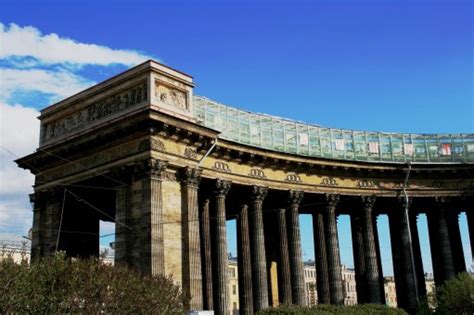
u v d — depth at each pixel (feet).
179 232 165.48
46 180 194.29
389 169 234.17
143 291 111.75
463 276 212.23
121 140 169.17
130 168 165.58
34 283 96.73
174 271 160.66
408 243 233.55
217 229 185.57
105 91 177.68
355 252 245.24
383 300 245.65
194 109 191.72
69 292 99.86
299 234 210.79
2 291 90.68
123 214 163.53
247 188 202.39
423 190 241.14
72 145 179.11
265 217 238.68
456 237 245.65
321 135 235.81
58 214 189.47
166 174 166.40
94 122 178.60
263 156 202.08
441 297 208.33
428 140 254.06
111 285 105.19
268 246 235.81
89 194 196.65
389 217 253.44
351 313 162.61
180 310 122.62
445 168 240.53
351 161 226.79
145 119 160.45
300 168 216.13
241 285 200.75
